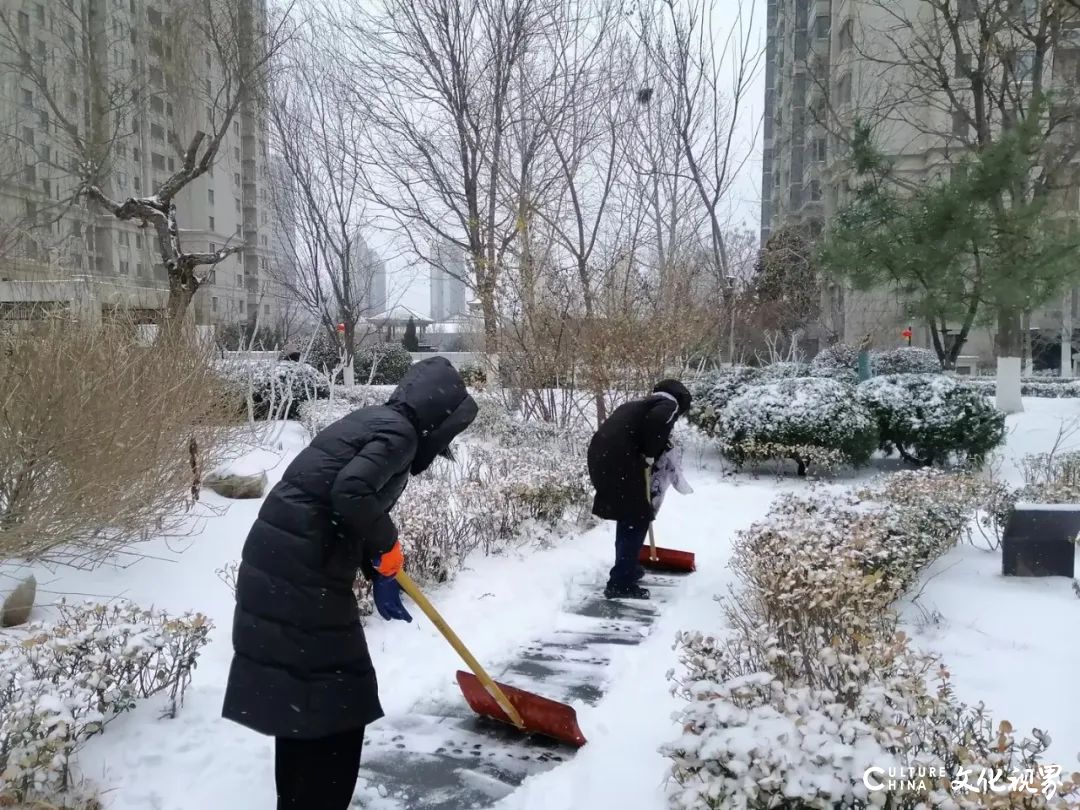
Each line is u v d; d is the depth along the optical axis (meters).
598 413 10.22
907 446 9.76
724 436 9.74
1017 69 17.72
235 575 4.88
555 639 4.60
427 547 5.26
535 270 11.24
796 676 3.10
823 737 2.28
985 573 5.25
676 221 15.09
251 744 3.21
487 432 11.01
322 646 2.56
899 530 4.59
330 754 2.65
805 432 9.08
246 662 2.54
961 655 3.87
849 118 18.83
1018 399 12.65
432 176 16.39
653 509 5.52
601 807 2.81
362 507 2.50
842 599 3.50
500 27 14.76
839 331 24.23
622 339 10.04
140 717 3.34
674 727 3.38
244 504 6.82
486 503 6.27
